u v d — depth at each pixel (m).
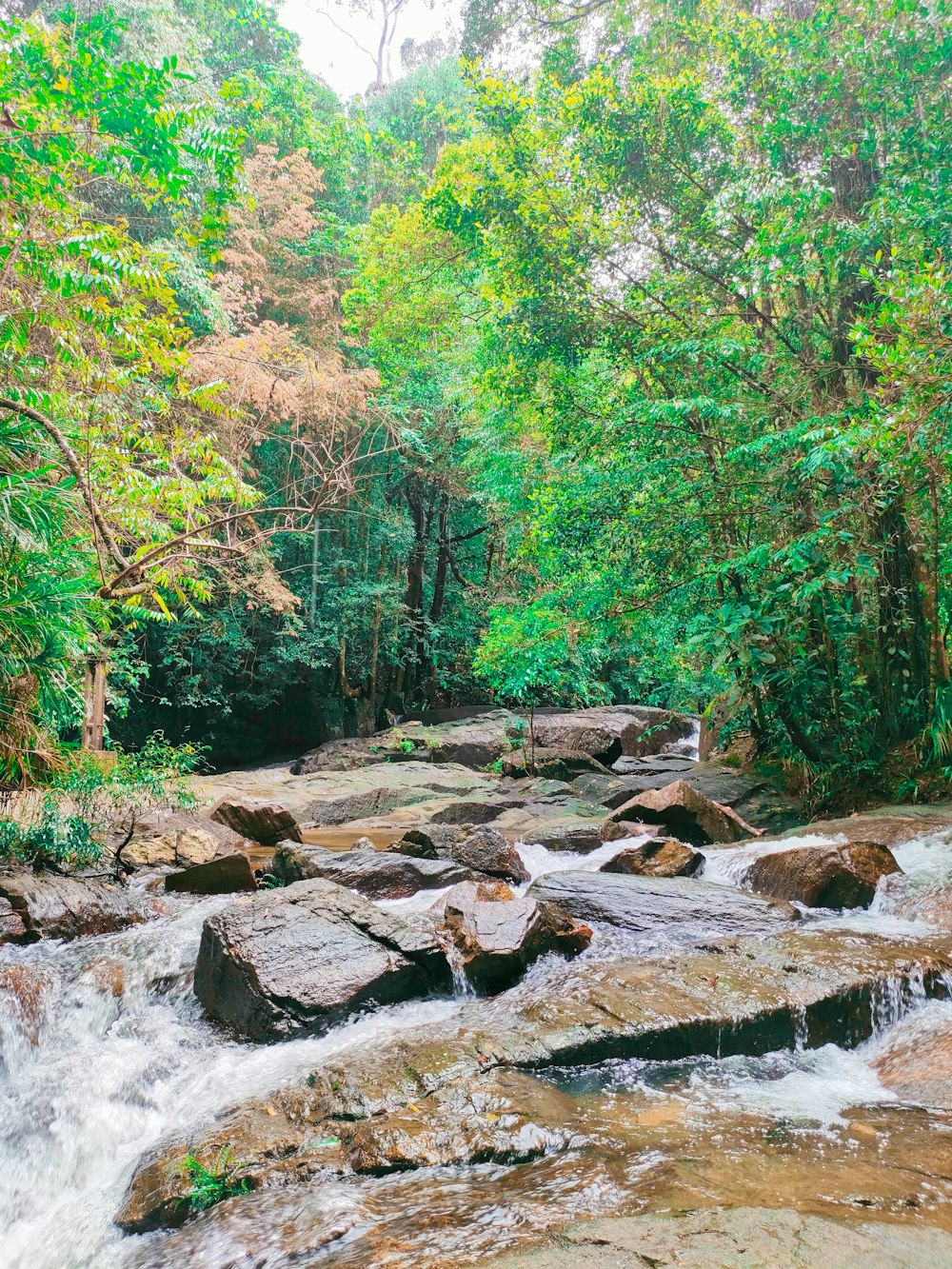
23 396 6.48
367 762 17.44
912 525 8.51
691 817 8.66
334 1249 2.47
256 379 14.80
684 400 9.40
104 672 11.41
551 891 6.02
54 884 6.00
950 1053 3.79
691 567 10.56
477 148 12.00
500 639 12.31
